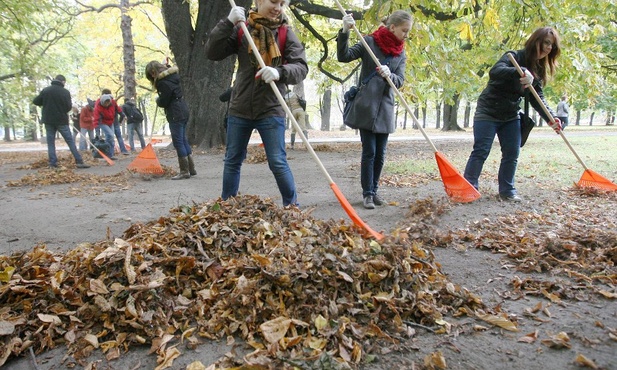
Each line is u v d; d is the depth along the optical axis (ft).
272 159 13.52
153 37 89.56
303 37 47.16
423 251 9.98
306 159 36.14
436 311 7.79
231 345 7.08
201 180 24.99
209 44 12.60
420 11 22.13
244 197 12.35
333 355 6.61
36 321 7.56
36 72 64.03
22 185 24.89
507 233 12.78
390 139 71.72
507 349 6.79
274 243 9.61
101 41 88.07
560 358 6.48
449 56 31.04
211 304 8.05
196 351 6.96
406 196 18.89
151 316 7.54
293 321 7.16
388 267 8.41
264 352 6.60
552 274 9.76
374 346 6.88
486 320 7.68
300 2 41.60
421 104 33.81
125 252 8.71
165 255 9.10
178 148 25.31
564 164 29.60
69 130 33.12
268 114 13.30
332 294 7.89
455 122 114.21
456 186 15.69
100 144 39.37
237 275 8.59
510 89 17.10
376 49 16.15
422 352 6.79
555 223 13.71
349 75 47.26
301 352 6.57
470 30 24.00
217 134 45.11
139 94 106.63
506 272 10.03
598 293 8.68
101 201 19.51
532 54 16.94
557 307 8.20
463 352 6.75
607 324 7.43
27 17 49.49
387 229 13.52
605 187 18.83
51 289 8.03
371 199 16.76
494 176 24.50
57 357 7.00
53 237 13.79
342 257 8.57
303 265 8.24
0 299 7.98
